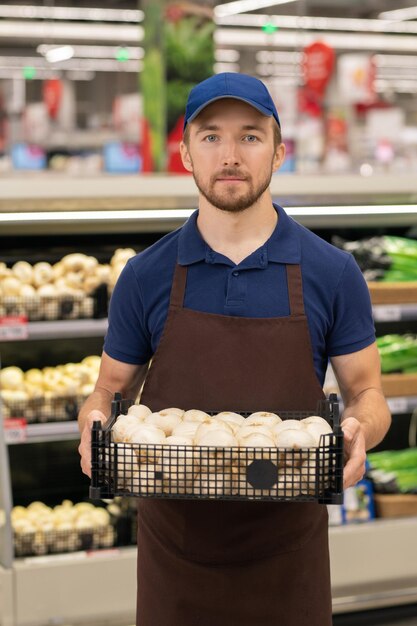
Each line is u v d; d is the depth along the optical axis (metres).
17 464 4.29
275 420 1.98
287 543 2.16
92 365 4.18
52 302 3.98
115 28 13.88
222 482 1.88
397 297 4.26
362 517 4.16
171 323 2.19
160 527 2.20
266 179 2.08
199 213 2.23
